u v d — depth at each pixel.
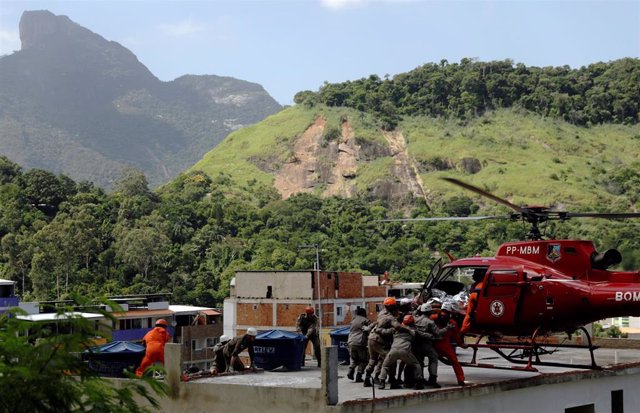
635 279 17.72
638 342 26.72
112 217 136.25
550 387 17.89
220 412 15.49
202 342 51.84
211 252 136.50
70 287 102.38
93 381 10.55
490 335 18.73
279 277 52.31
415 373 16.08
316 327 21.19
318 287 51.44
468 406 16.16
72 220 112.25
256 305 52.91
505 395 16.84
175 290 109.31
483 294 18.41
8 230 116.94
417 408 15.02
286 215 174.75
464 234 159.00
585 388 18.81
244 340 19.45
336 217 175.62
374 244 160.12
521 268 18.17
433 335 16.25
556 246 18.38
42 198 131.25
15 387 9.61
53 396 9.81
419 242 158.62
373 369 16.64
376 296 55.75
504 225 157.88
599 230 148.00
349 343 17.56
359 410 14.05
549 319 18.02
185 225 146.62
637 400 20.38
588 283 18.02
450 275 19.31
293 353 19.41
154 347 17.09
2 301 53.97
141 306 65.00
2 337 10.12
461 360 22.14
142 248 112.94
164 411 16.09
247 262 135.62
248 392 15.15
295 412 14.45
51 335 10.39
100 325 10.73
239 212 169.12
